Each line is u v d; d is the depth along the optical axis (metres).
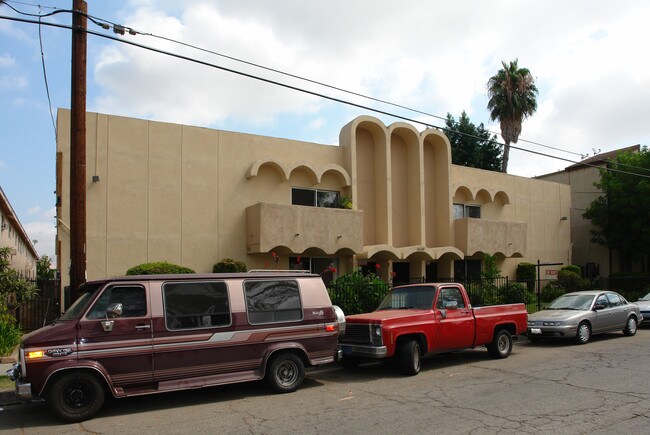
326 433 6.45
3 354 11.34
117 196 15.02
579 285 25.06
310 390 9.18
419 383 9.60
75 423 7.21
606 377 9.73
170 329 7.99
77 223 9.78
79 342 7.33
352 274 16.06
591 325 14.98
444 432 6.39
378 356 10.03
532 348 14.15
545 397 8.20
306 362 9.27
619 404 7.68
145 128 15.61
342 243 17.80
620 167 28.05
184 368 8.02
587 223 31.11
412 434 6.34
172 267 14.50
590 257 30.77
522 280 22.72
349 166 19.44
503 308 12.52
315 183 18.69
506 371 10.62
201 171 16.47
